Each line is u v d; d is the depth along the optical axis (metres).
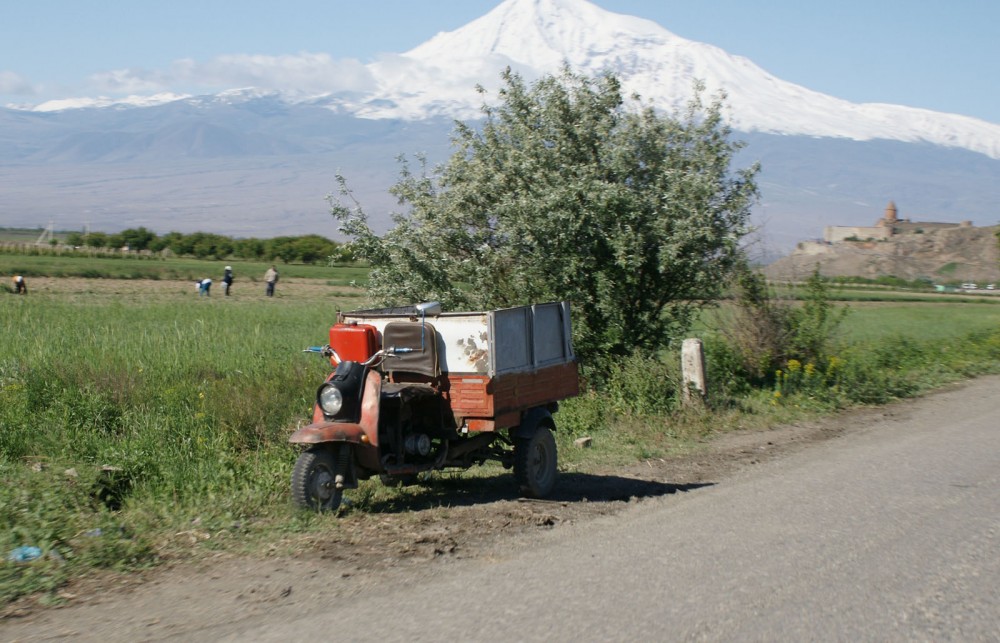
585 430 13.20
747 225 15.81
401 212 16.11
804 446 12.34
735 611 5.62
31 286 51.56
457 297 15.27
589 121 15.57
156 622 5.41
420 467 8.66
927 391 18.75
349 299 48.94
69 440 10.23
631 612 5.59
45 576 6.19
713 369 17.44
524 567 6.57
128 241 117.19
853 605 5.75
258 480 9.08
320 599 5.84
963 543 7.18
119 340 18.73
